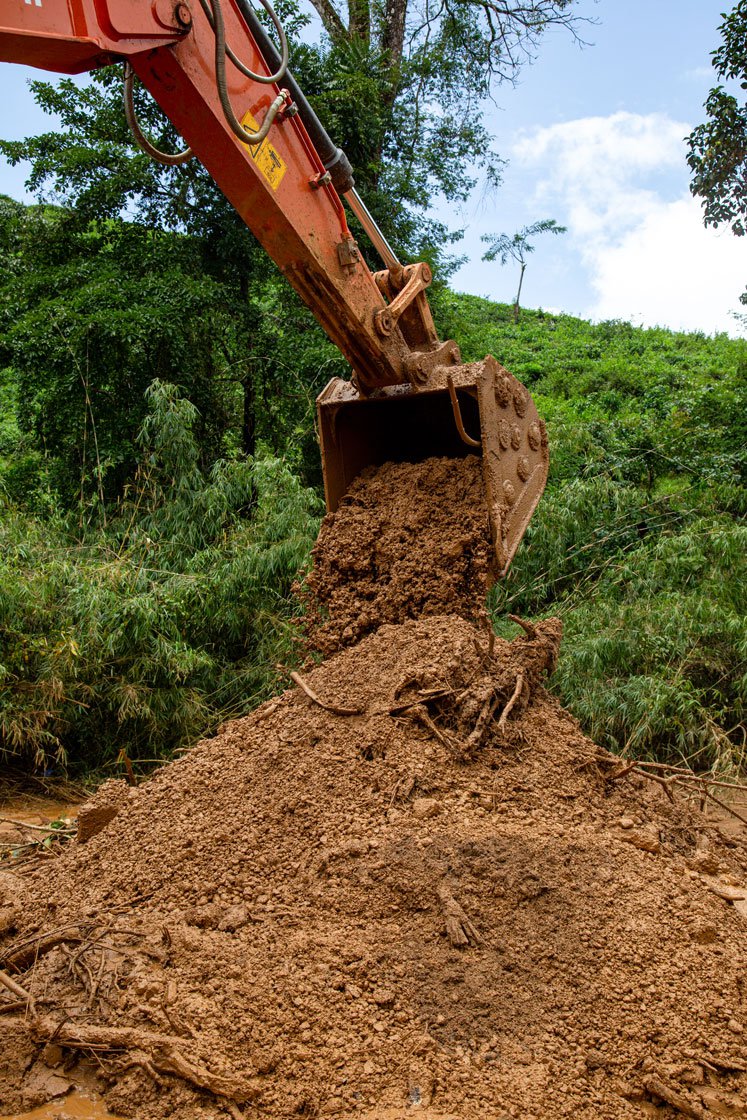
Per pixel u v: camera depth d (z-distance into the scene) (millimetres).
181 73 3645
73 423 10820
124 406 11047
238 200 4152
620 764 4344
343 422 5406
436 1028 2912
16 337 10844
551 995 3027
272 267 12289
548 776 4094
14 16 2963
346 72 13172
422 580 4855
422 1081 2738
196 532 8750
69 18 3127
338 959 3133
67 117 12492
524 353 22359
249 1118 2660
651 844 3844
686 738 6621
